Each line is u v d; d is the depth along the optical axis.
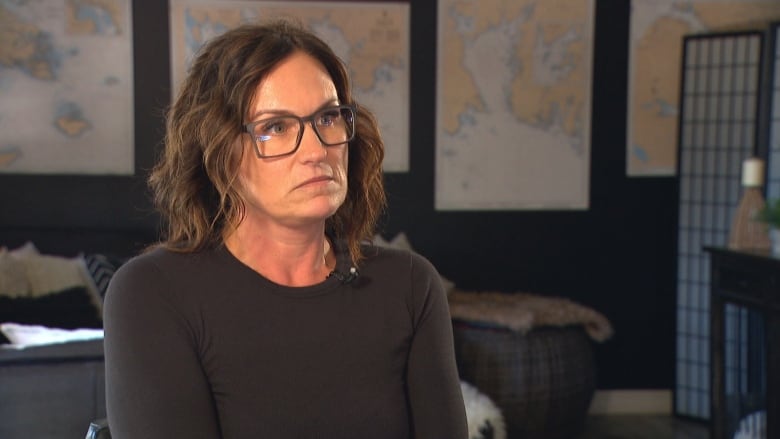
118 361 1.09
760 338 4.25
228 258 1.15
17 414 2.07
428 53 4.54
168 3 4.32
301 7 4.42
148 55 4.33
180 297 1.11
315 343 1.13
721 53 4.41
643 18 4.61
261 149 1.09
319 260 1.19
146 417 1.06
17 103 4.27
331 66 1.15
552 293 4.70
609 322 4.61
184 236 1.19
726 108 4.42
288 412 1.11
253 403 1.10
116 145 4.34
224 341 1.11
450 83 4.56
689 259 4.56
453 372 1.24
